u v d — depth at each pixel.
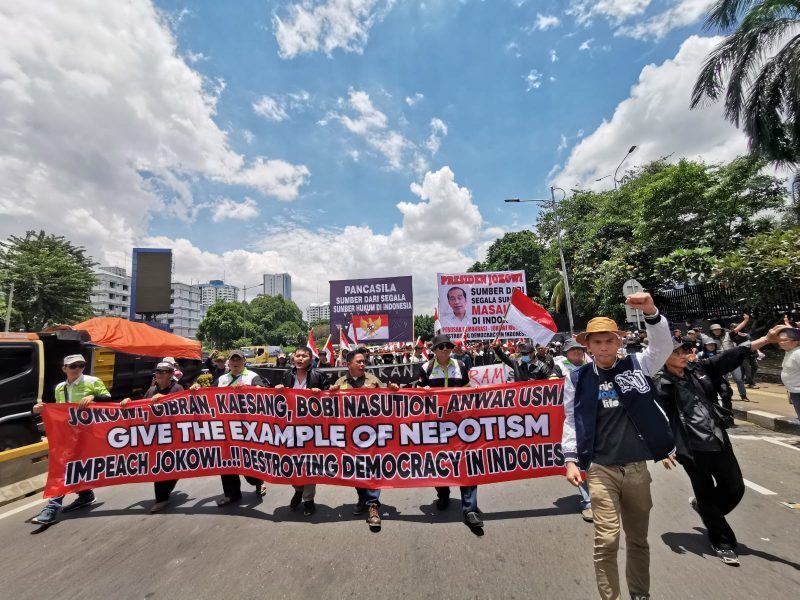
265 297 106.94
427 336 75.38
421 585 2.98
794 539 3.47
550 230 31.39
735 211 15.93
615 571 2.39
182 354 12.24
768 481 4.87
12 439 6.04
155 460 4.70
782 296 10.97
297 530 3.97
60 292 28.62
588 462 2.61
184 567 3.37
